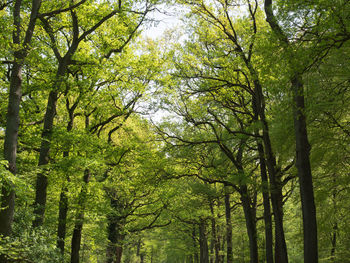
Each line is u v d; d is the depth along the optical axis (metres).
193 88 15.25
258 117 15.29
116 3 13.93
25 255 8.12
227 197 21.67
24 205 11.70
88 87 14.61
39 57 13.95
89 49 16.42
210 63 14.62
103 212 15.70
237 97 16.11
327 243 14.76
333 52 8.32
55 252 9.87
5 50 10.58
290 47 7.83
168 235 35.25
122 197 21.75
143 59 17.61
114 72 16.42
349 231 14.06
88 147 14.17
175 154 16.55
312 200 8.91
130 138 18.67
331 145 11.95
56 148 13.88
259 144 13.77
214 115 15.34
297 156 9.27
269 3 10.52
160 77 17.50
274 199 12.24
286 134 10.99
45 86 13.18
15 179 8.29
